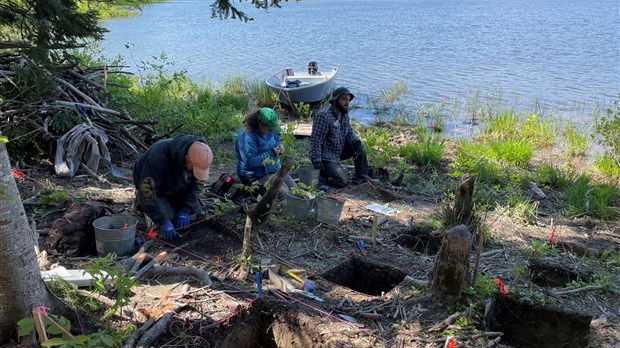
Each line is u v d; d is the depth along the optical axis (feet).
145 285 15.03
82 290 13.84
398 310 14.28
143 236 17.74
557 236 20.48
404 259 17.66
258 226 18.30
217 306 14.14
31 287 12.09
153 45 85.40
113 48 79.36
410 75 62.18
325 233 19.10
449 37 96.43
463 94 52.13
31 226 16.70
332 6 182.19
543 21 122.72
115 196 21.39
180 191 18.10
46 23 16.84
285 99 45.06
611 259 18.76
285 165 17.04
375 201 23.29
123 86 31.09
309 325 13.44
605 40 89.81
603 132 31.86
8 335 12.11
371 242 18.74
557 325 15.03
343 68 66.95
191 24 121.49
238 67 67.72
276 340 13.98
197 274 15.38
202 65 68.64
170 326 13.24
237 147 21.44
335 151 24.98
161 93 38.09
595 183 26.86
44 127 24.25
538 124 38.58
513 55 75.46
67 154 23.65
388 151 29.53
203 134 32.81
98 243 16.20
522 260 18.08
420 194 24.61
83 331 12.67
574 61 70.33
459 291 14.30
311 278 16.11
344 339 12.96
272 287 15.11
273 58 75.00
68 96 26.18
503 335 14.39
